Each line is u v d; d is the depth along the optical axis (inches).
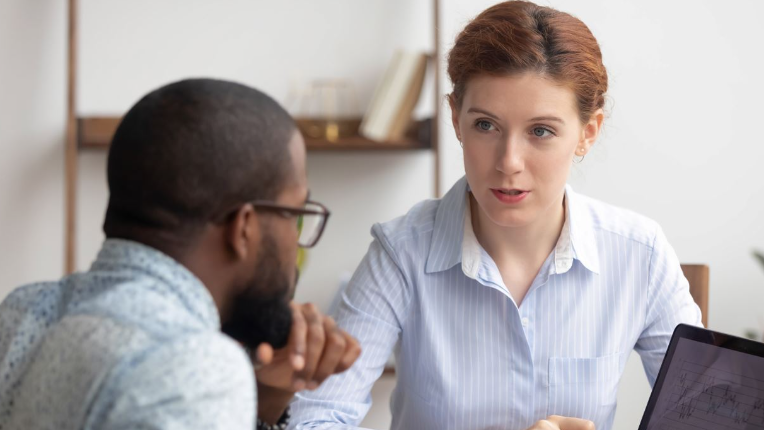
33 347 31.3
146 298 29.0
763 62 102.6
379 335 54.4
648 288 55.2
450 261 53.9
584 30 48.9
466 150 49.1
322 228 34.9
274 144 31.0
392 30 104.3
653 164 103.5
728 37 102.7
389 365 101.3
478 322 53.9
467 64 47.9
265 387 35.8
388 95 96.5
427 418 55.0
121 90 105.1
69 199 100.4
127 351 27.2
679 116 103.2
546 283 53.7
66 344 28.8
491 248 54.4
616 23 102.9
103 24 104.8
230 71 104.9
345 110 104.7
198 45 104.9
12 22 104.1
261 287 31.9
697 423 42.6
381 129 96.7
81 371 27.6
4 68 104.3
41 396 28.6
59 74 105.0
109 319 28.3
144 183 30.2
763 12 102.3
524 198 48.4
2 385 31.1
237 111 30.5
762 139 103.1
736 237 103.5
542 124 47.3
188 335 27.5
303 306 36.2
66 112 104.7
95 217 105.5
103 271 30.8
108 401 26.6
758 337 96.8
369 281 55.2
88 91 105.0
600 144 103.4
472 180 49.4
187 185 30.0
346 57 104.7
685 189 103.6
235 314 32.7
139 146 30.2
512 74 46.5
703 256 103.9
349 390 52.9
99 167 105.3
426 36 104.1
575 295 54.2
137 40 104.9
